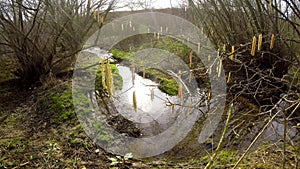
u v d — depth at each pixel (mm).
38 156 2852
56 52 4938
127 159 2803
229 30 3680
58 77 4836
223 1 3627
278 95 3264
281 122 2584
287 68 3289
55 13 4602
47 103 3965
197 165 2623
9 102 4289
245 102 3393
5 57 4934
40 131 3412
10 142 3123
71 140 3119
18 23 4418
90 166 2699
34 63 4684
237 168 2426
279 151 2523
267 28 3154
